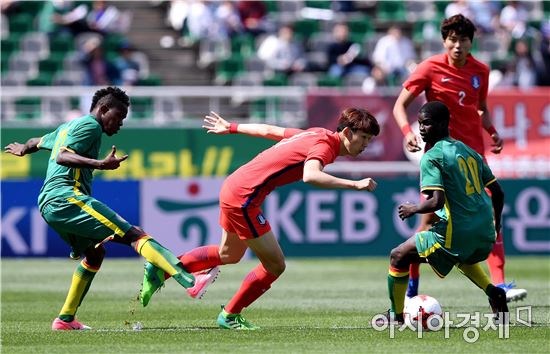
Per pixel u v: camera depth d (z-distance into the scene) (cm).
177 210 5906
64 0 8388
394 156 6378
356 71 8025
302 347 2533
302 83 7875
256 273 2891
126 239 2805
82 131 2806
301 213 6003
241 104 7381
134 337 2739
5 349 2539
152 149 6275
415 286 3322
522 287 4431
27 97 7100
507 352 2450
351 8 9156
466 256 2783
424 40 8638
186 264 2911
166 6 8788
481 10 8875
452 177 2753
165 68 8325
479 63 3453
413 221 6075
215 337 2730
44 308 3706
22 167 6178
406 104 3459
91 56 7744
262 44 8369
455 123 3434
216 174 6322
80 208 2809
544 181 6144
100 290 4359
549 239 6141
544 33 8575
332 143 2767
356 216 6050
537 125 6488
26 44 8094
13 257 5853
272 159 2792
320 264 5716
